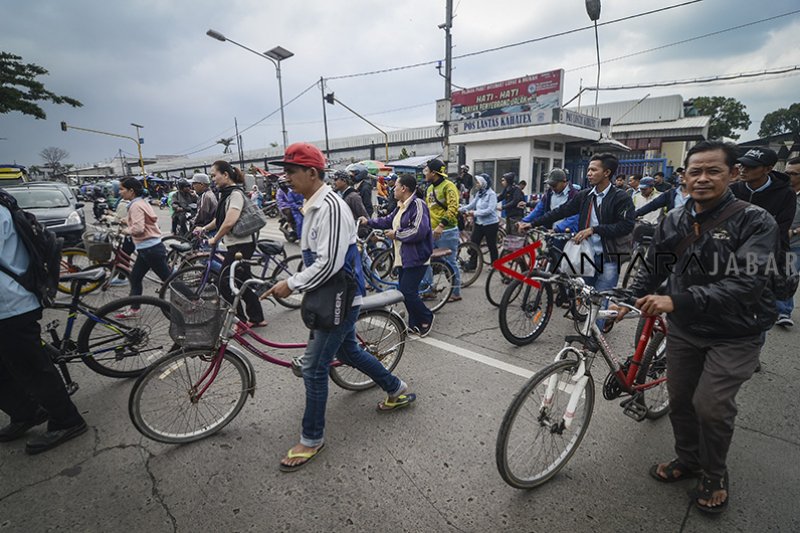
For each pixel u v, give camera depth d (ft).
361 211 20.27
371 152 123.95
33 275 7.98
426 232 12.89
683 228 6.77
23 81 71.05
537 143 49.32
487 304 17.94
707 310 6.06
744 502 7.13
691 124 78.07
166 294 16.46
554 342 13.89
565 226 15.33
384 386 9.52
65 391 8.72
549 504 7.13
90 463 8.21
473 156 53.47
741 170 10.97
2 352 7.87
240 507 7.12
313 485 7.60
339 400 10.37
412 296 13.42
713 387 6.35
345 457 8.30
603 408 9.91
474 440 8.80
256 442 8.81
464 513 6.96
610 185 12.85
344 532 6.62
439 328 15.17
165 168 198.49
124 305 10.76
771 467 7.98
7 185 29.27
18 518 6.92
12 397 8.74
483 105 57.16
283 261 18.02
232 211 14.16
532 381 6.91
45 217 26.81
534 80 52.13
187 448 8.62
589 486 7.53
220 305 8.49
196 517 6.93
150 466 8.11
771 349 13.17
